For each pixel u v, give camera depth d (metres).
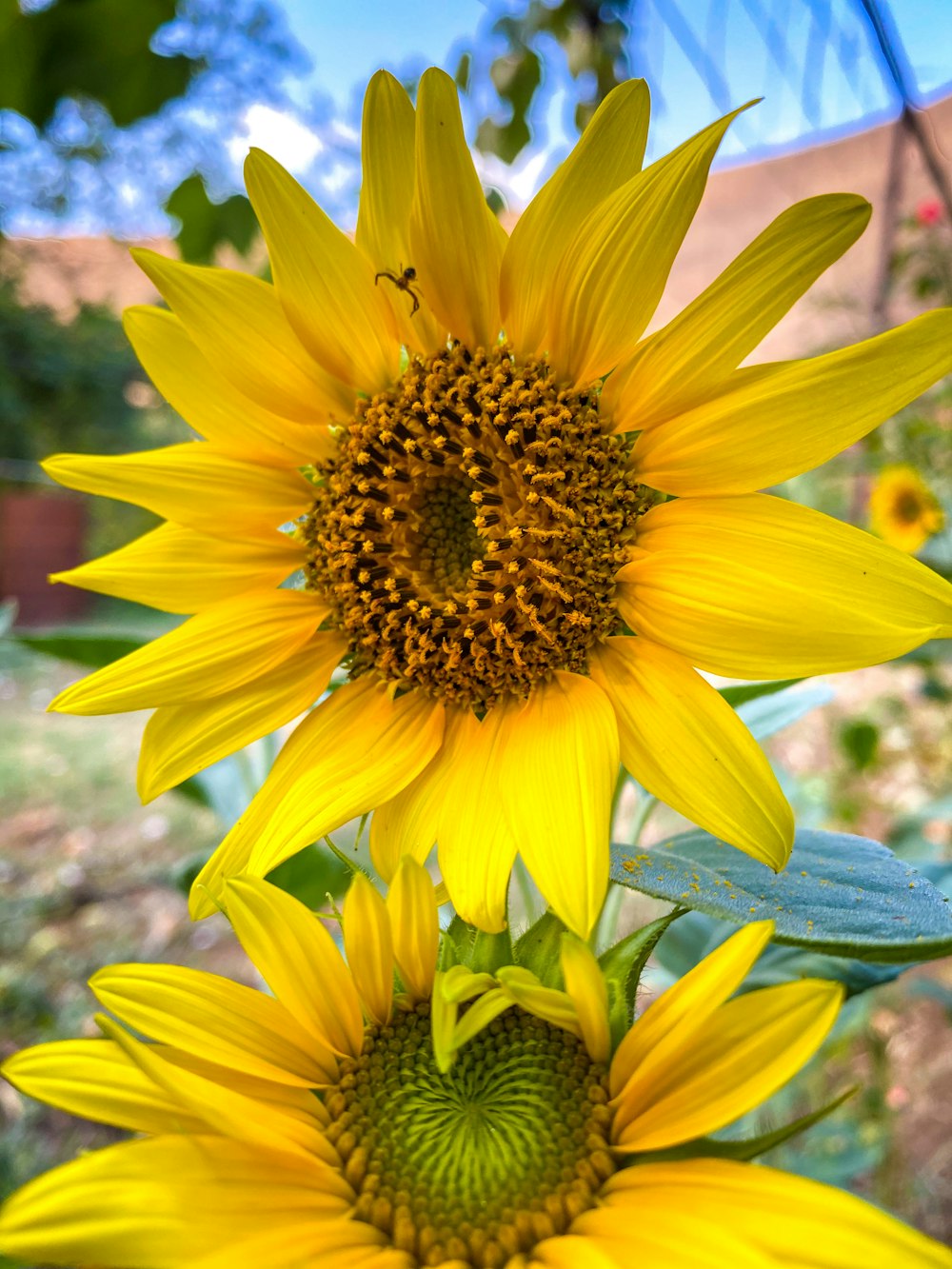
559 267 0.16
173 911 0.61
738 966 0.11
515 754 0.15
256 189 0.16
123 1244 0.09
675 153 0.15
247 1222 0.10
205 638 0.17
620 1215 0.10
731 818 0.13
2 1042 0.46
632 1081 0.11
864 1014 0.34
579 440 0.16
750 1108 0.10
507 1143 0.12
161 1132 0.11
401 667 0.17
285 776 0.17
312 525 0.18
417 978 0.13
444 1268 0.11
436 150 0.15
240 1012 0.13
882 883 0.14
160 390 0.18
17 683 1.20
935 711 0.55
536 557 0.16
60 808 0.78
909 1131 0.39
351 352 0.18
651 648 0.15
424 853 0.15
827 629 0.13
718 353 0.15
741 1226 0.09
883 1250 0.08
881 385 0.14
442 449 0.17
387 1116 0.12
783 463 0.14
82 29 0.26
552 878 0.12
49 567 1.57
